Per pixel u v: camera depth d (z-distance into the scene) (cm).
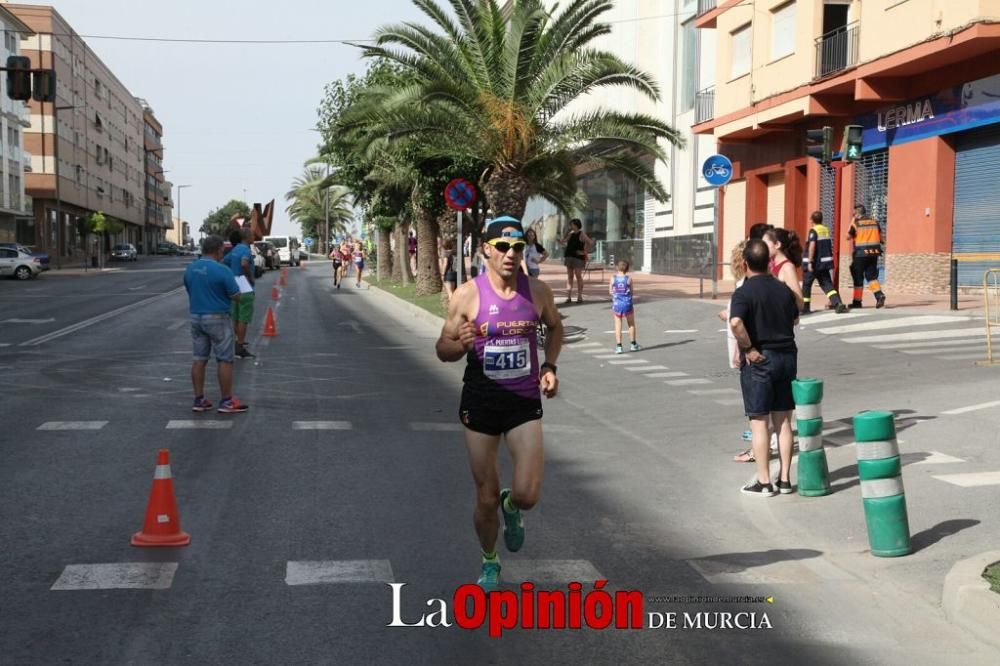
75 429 978
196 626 476
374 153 2614
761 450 751
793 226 2798
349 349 1773
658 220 4078
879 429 604
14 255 4894
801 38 2511
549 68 2095
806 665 451
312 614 495
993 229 2023
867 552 614
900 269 2280
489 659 447
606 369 1496
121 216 11231
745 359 754
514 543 531
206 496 724
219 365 1081
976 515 670
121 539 616
